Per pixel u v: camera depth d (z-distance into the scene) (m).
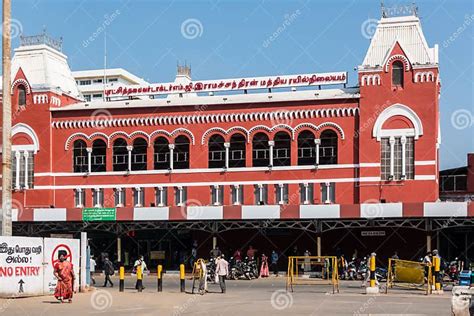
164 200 55.56
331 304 26.64
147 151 56.25
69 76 62.84
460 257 50.09
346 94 53.28
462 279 30.70
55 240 29.33
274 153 53.94
